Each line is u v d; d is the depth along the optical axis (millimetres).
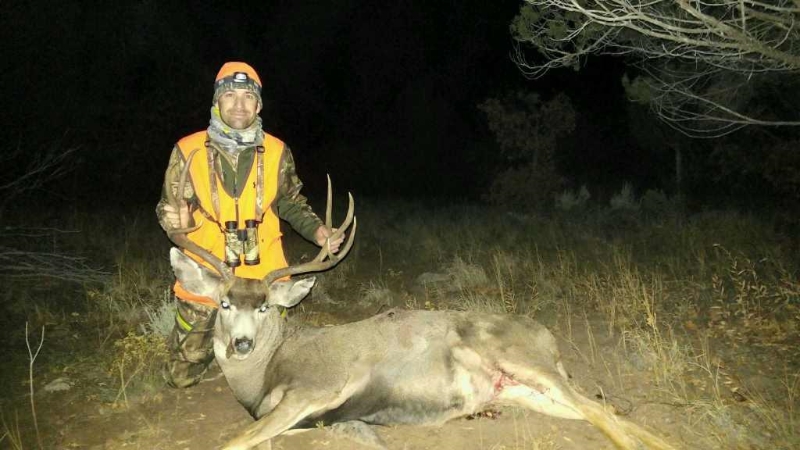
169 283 4523
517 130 8977
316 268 2619
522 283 4562
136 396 2957
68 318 3930
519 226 6973
